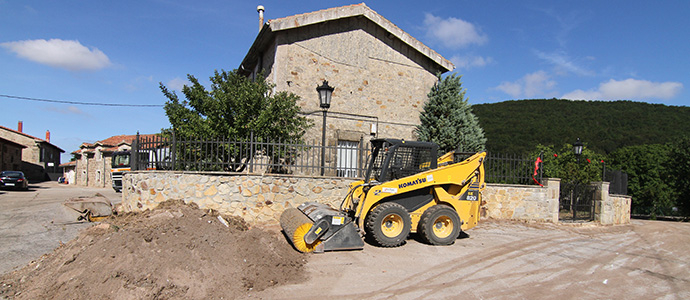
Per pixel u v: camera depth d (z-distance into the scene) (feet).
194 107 33.68
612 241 28.63
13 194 61.16
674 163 64.08
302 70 39.11
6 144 107.76
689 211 62.28
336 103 40.70
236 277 16.20
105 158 105.29
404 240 23.12
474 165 25.46
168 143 28.45
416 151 25.07
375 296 15.37
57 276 15.19
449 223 24.38
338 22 41.50
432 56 46.21
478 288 16.61
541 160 35.76
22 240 23.77
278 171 28.66
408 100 45.39
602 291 16.70
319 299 14.92
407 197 24.52
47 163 154.61
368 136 42.14
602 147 122.31
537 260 21.61
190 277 15.38
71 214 28.89
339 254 21.27
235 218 25.59
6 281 16.17
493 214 33.83
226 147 29.71
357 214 23.00
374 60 43.45
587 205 38.73
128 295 13.73
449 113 44.27
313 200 28.25
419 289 16.30
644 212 77.82
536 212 34.83
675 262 22.36
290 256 19.63
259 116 31.30
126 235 16.63
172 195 26.76
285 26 37.47
